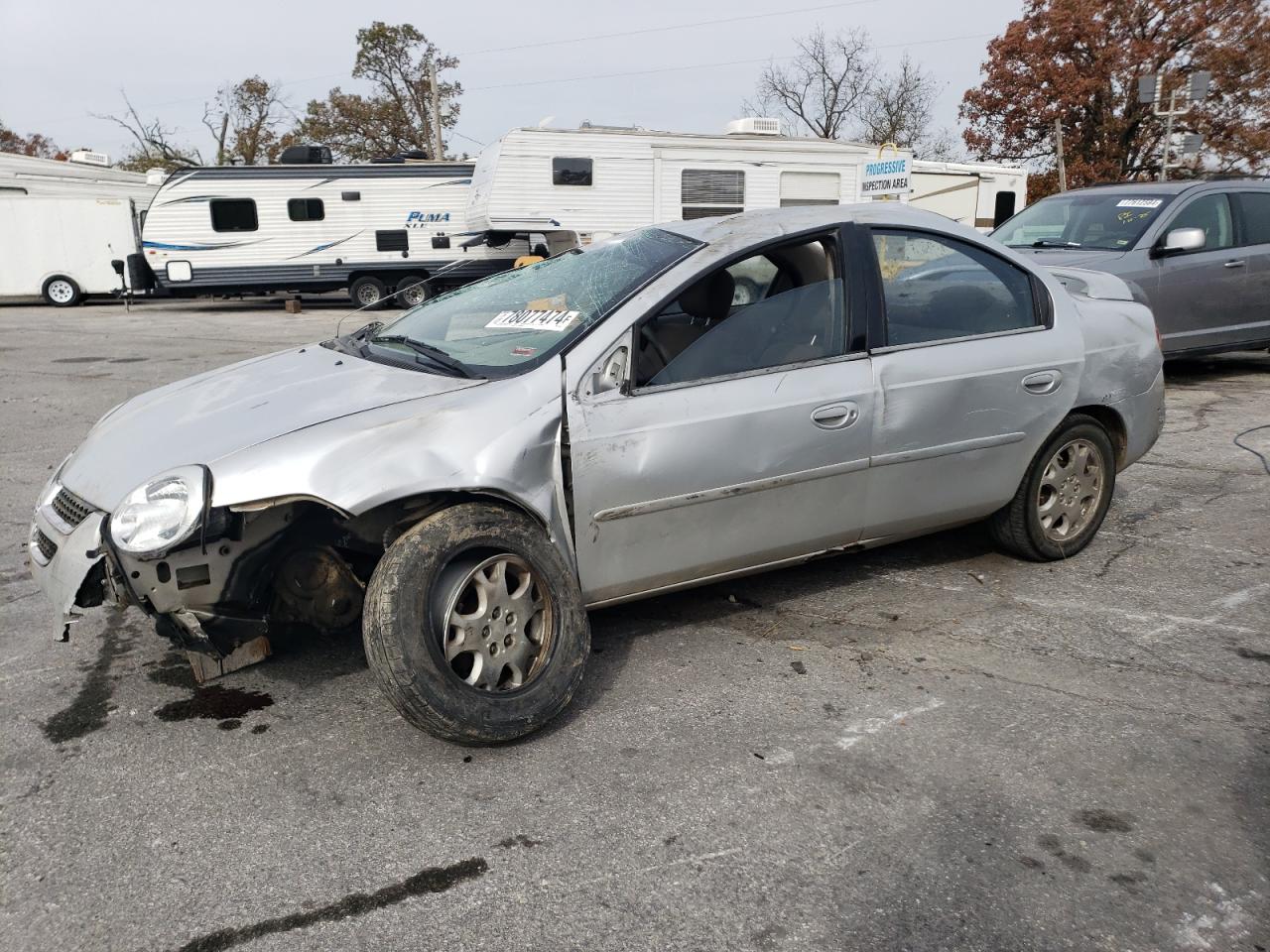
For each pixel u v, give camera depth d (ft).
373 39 137.18
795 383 11.60
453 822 8.81
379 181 70.79
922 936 7.41
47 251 74.84
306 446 9.48
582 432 10.42
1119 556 15.39
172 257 68.90
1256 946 7.32
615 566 11.05
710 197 60.49
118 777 9.59
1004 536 14.73
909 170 53.11
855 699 11.00
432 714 9.36
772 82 136.77
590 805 9.04
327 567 10.73
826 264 12.23
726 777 9.48
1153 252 26.71
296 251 70.54
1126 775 9.47
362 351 12.50
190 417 10.75
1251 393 28.07
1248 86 98.53
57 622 9.80
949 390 12.67
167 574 9.30
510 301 12.50
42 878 8.11
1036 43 100.73
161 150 138.10
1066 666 11.77
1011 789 9.26
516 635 10.06
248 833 8.68
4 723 10.67
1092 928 7.49
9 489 20.39
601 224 59.52
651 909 7.70
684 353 11.15
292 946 7.32
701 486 11.13
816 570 14.94
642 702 10.96
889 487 12.60
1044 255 28.19
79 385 34.60
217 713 10.85
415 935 7.43
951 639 12.55
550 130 57.72
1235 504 17.95
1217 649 12.22
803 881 8.03
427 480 9.53
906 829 8.68
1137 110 100.12
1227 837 8.55
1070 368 13.82
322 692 11.30
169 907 7.75
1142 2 98.37
